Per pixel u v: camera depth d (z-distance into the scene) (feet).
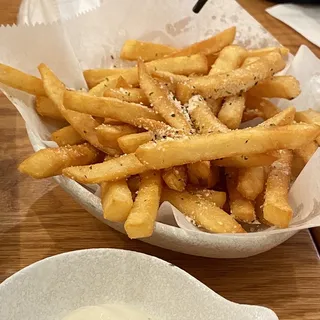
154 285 0.62
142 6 0.96
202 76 0.87
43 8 0.88
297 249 0.77
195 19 1.01
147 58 0.93
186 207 0.71
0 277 0.70
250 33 1.01
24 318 0.59
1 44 0.82
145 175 0.71
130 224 0.64
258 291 0.72
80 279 0.62
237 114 0.80
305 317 0.69
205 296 0.60
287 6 1.30
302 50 0.94
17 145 0.89
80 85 0.89
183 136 0.70
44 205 0.80
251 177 0.72
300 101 0.92
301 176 0.73
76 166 0.71
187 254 0.74
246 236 0.66
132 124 0.75
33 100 0.84
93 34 0.93
